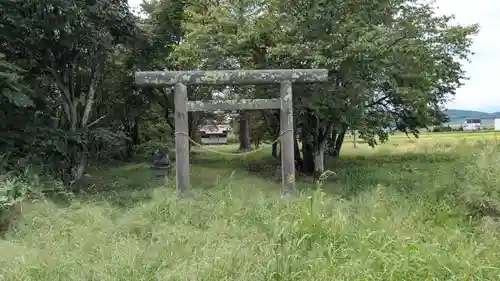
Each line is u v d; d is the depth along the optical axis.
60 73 12.50
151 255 4.85
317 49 10.70
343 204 6.57
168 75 8.96
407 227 5.49
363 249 4.61
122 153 20.23
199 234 5.55
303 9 11.55
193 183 11.52
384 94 14.49
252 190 8.34
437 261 4.26
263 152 23.53
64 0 10.60
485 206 6.18
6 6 10.66
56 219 6.61
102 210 7.28
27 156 9.87
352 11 11.91
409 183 9.16
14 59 11.89
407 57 11.32
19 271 4.55
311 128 13.49
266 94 12.90
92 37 11.88
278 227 5.21
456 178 7.53
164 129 22.86
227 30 12.55
